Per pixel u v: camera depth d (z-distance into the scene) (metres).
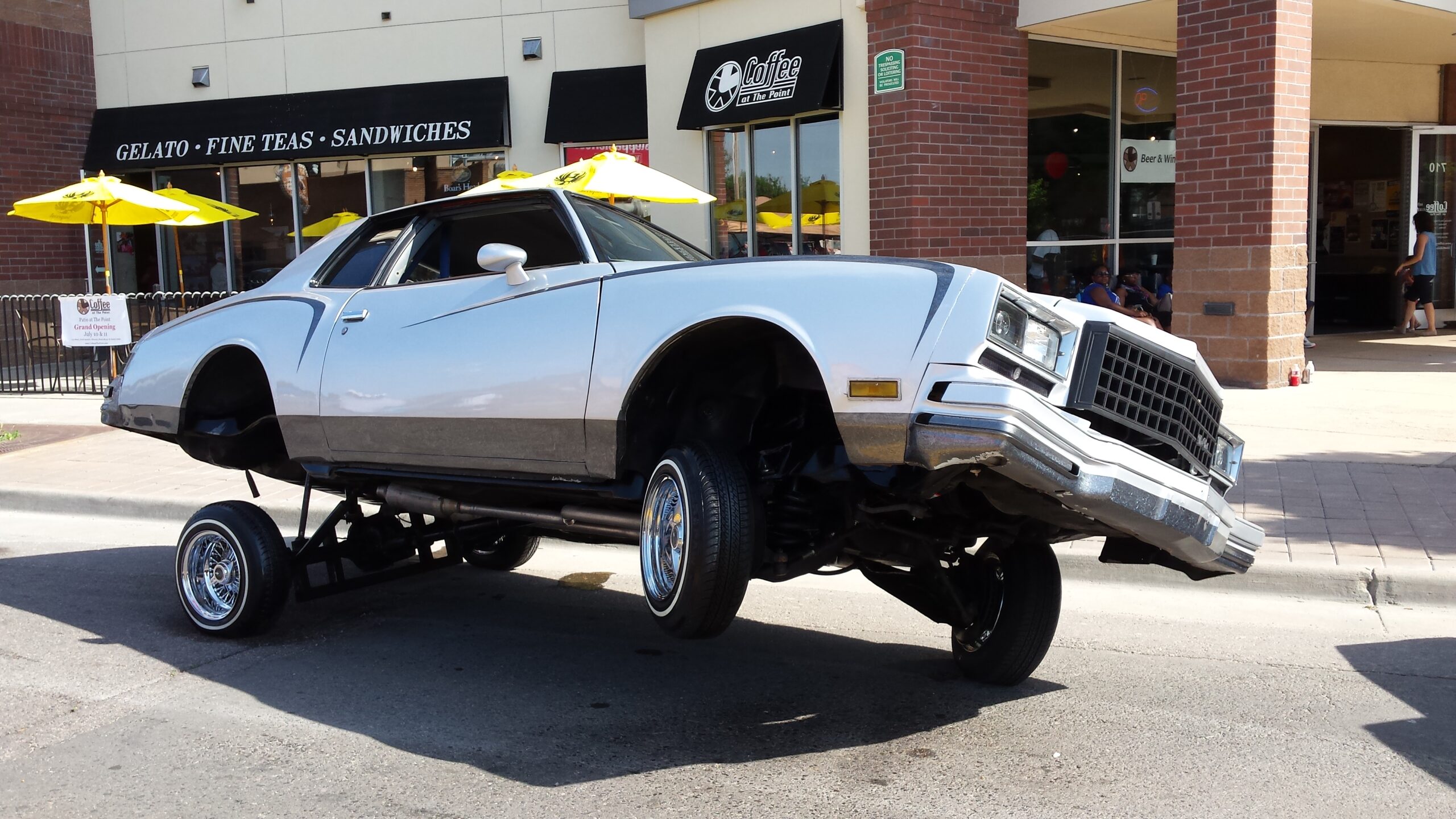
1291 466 8.47
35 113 18.39
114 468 10.17
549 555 7.71
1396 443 9.23
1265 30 11.50
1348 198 18.30
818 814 3.69
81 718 4.65
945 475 3.81
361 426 5.22
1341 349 15.73
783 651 5.50
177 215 14.65
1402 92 17.75
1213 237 12.18
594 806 3.77
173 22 18.53
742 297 4.07
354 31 17.61
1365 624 5.77
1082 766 4.07
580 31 16.67
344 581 5.96
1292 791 3.85
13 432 11.93
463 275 5.46
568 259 5.01
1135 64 15.18
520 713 4.66
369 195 17.91
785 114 13.69
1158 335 4.25
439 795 3.87
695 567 3.95
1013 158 13.70
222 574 5.78
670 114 15.46
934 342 3.69
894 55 12.91
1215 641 5.56
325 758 4.20
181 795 3.90
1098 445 3.79
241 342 5.73
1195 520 4.07
